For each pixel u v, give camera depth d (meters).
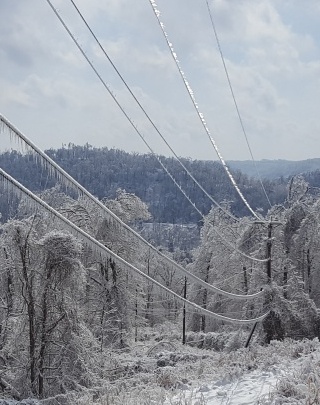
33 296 24.55
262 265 35.69
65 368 23.84
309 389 9.01
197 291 51.94
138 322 41.28
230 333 41.41
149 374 18.83
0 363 24.80
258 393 10.39
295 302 34.81
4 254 24.81
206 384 12.84
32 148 11.78
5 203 12.34
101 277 34.47
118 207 34.69
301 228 38.22
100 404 12.42
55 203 34.50
